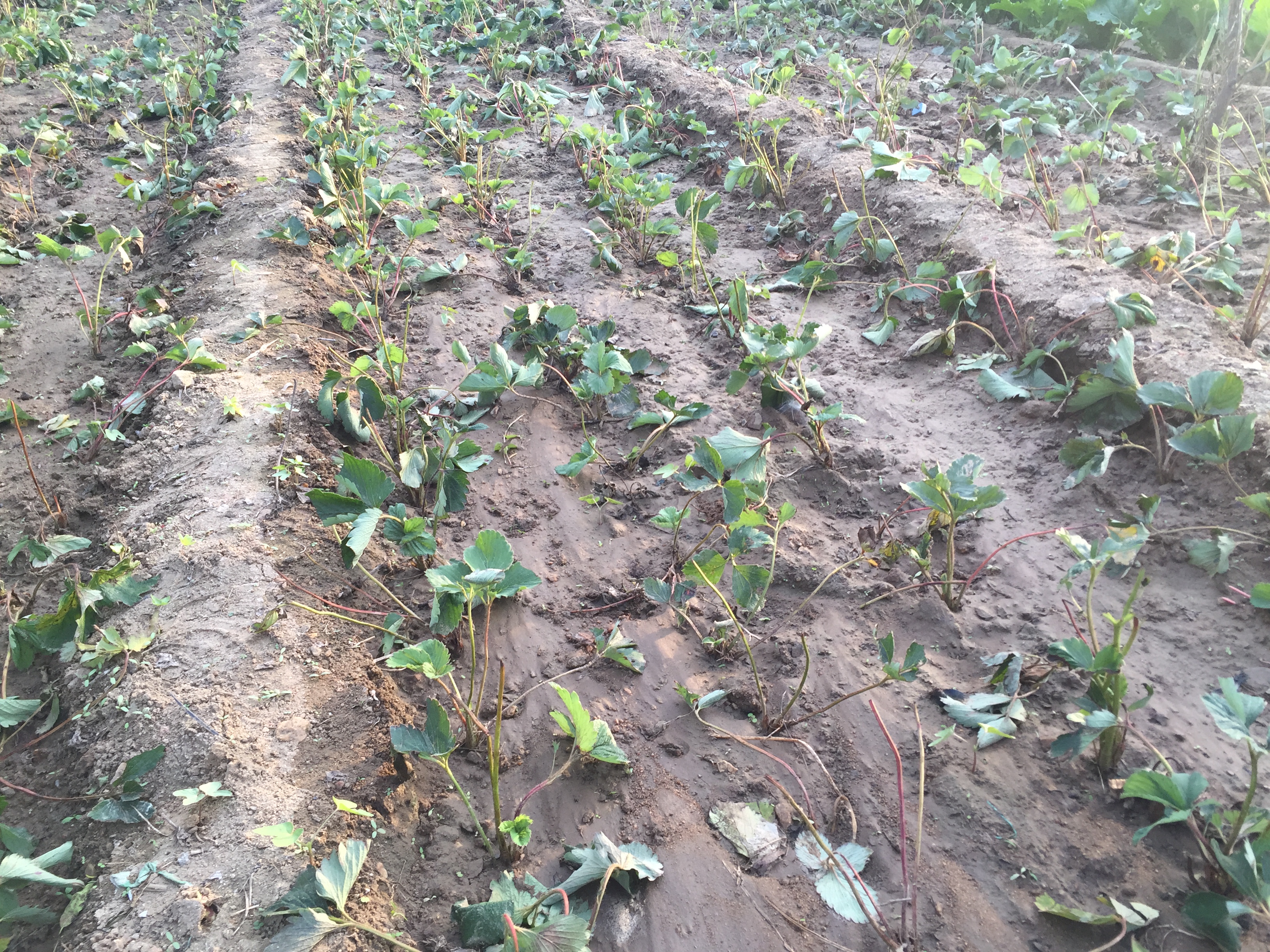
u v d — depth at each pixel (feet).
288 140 22.29
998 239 14.98
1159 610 9.12
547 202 20.17
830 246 16.19
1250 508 9.00
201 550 9.79
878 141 18.89
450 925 6.70
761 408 12.78
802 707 8.48
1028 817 7.35
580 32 30.78
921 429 12.25
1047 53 25.45
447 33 32.89
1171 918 6.57
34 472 11.51
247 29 33.45
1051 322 12.75
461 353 11.82
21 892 7.04
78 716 8.39
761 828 7.45
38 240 14.82
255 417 12.04
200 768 7.49
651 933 6.73
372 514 8.34
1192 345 11.31
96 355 14.88
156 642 8.80
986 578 9.77
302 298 15.35
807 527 10.75
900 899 6.88
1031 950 6.48
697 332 14.92
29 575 10.46
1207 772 7.50
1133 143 19.43
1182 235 13.53
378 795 7.52
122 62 29.60
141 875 6.67
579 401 13.28
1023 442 11.65
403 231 14.08
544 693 8.80
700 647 9.25
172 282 16.76
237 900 6.46
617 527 10.94
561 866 7.22
